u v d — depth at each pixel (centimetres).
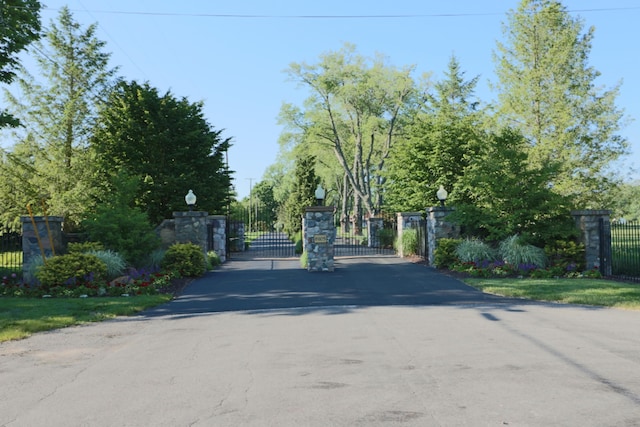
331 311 1048
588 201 2594
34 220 1573
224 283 1568
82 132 3278
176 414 455
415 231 2455
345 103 4562
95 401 497
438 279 1586
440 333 798
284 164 5466
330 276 1689
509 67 2681
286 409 460
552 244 1709
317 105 4606
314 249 1833
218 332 852
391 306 1105
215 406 474
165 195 2655
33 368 635
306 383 542
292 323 918
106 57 3419
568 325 849
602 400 469
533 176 1780
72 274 1412
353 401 479
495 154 1884
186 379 569
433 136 2873
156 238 1838
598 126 2498
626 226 1712
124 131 2655
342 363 625
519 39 2669
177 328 904
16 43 1633
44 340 816
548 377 546
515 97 2641
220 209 3061
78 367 637
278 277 1681
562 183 2453
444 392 500
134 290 1362
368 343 736
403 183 3117
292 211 5862
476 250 1772
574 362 607
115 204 1788
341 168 5516
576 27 2570
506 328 829
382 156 4788
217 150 3031
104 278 1496
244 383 547
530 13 2644
